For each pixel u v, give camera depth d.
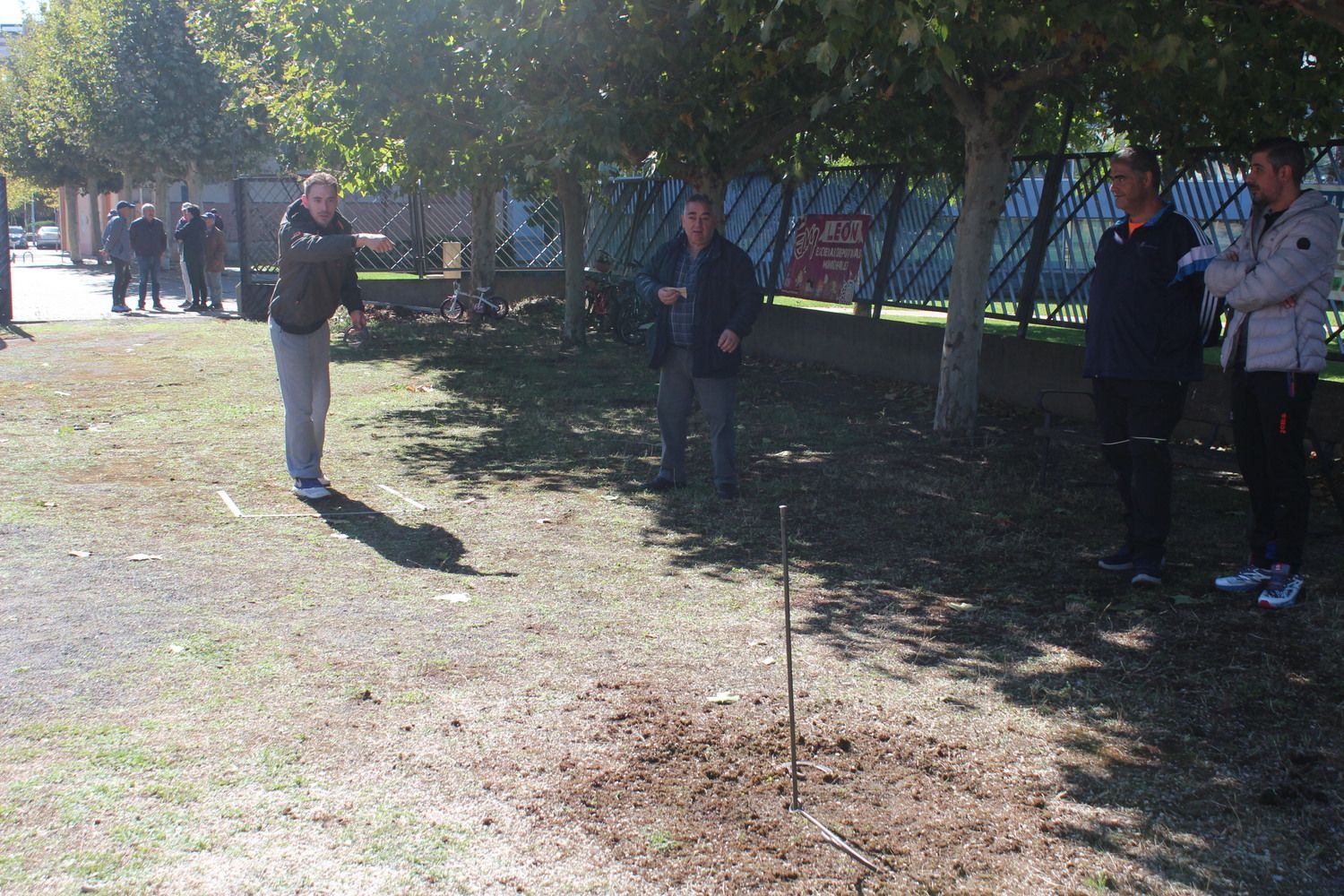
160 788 3.66
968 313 9.98
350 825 3.47
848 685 4.61
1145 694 4.50
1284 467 5.36
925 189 13.44
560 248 24.72
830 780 3.82
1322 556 6.27
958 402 10.09
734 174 13.86
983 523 7.12
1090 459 9.16
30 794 3.58
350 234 7.58
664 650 4.97
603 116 10.82
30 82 47.19
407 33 11.62
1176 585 5.83
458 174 13.24
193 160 35.69
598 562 6.29
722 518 7.26
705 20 10.74
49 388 12.17
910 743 4.09
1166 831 3.52
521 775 3.81
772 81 11.62
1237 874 3.29
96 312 22.23
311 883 3.15
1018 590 5.83
